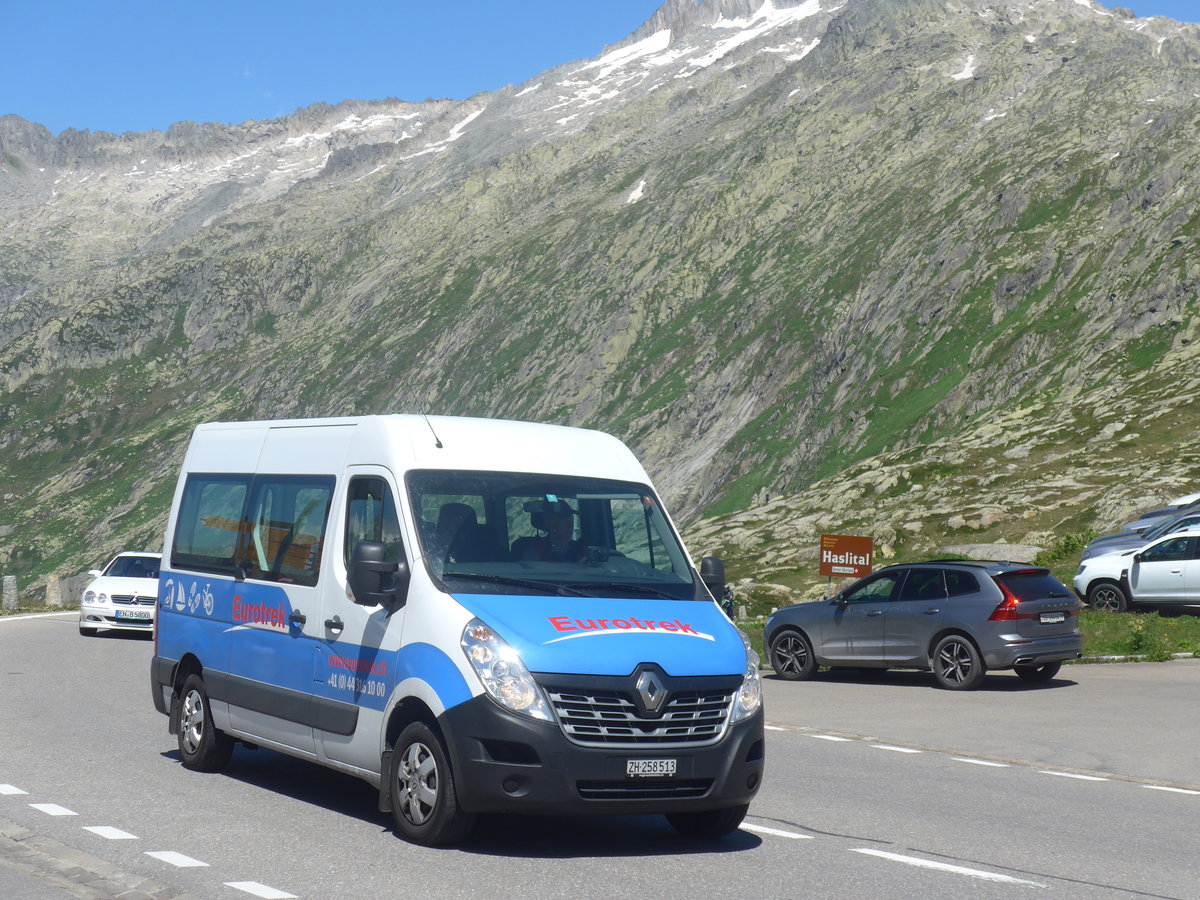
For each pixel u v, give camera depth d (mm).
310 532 9188
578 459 9125
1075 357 83250
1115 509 37781
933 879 7094
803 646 19062
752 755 7773
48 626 27969
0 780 9570
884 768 11242
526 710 7137
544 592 7902
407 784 7730
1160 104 158625
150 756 11008
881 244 151625
